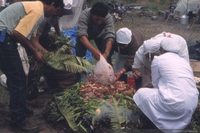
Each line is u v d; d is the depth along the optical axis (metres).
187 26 18.92
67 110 5.57
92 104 5.50
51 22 6.20
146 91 5.29
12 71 5.35
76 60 6.11
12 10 5.25
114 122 5.33
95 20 6.48
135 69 6.17
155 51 5.65
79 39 6.72
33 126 5.65
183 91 5.07
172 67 5.18
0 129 5.65
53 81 6.41
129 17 20.11
